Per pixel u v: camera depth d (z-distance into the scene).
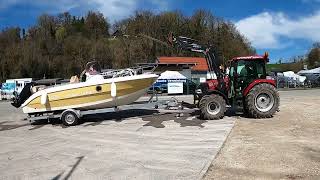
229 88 13.71
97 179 6.85
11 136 12.27
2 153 9.61
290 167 7.04
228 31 62.31
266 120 12.70
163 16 60.44
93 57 56.91
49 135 11.94
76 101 13.90
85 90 13.83
